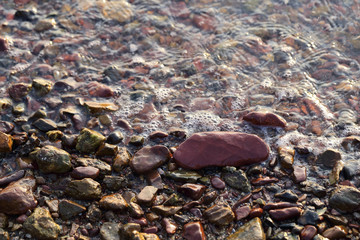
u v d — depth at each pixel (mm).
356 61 1015
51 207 815
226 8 1104
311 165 872
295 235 796
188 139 866
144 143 897
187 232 796
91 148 873
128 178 852
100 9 1094
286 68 1004
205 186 838
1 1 1098
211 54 1028
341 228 798
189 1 1116
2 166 858
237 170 851
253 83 983
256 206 822
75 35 1052
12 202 805
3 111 927
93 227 804
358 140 889
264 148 862
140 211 812
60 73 991
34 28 1055
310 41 1046
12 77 979
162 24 1075
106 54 1029
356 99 953
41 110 923
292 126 917
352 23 1071
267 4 1108
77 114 926
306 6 1102
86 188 822
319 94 964
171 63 1016
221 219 804
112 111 938
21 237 791
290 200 827
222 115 937
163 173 854
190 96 964
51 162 841
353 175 853
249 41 1045
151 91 970
